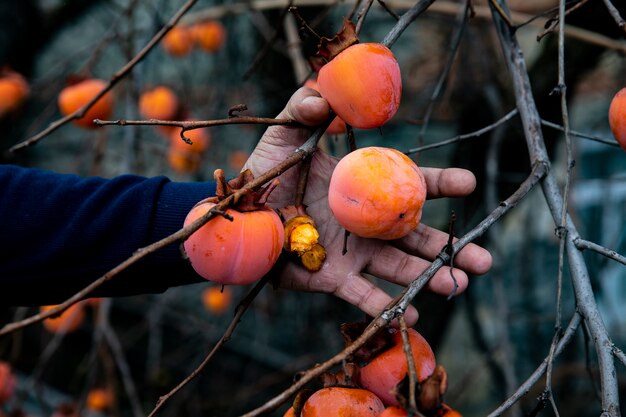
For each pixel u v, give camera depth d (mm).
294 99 1314
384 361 1200
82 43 4949
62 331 2574
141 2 3379
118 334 4703
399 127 4230
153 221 1421
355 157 1225
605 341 1125
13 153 1517
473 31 2990
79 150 4711
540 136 1373
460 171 1431
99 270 1393
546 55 2688
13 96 2984
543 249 4676
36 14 3656
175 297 3932
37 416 3816
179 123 1157
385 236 1236
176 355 4539
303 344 4145
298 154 1233
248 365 4414
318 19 2283
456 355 5016
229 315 4734
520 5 3287
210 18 3004
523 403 3582
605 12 2414
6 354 4738
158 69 4008
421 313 3268
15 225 1397
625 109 1314
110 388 2740
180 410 4109
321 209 1451
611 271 4398
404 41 4078
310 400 1167
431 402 1006
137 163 3086
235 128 3969
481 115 3025
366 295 1375
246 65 3621
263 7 2770
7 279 1384
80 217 1399
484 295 4773
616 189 4141
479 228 1177
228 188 1169
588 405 3766
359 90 1230
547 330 4367
